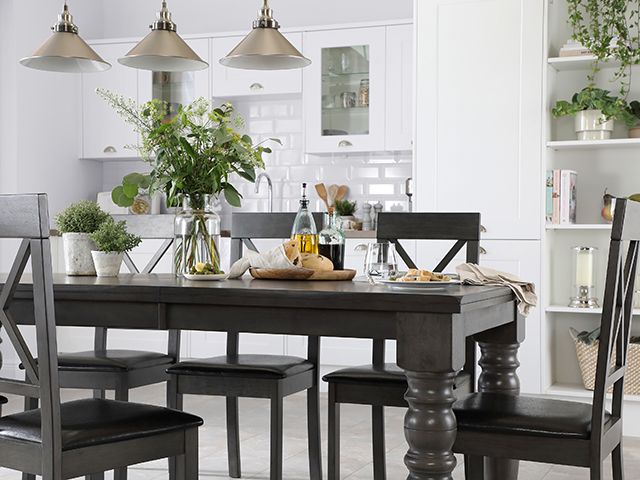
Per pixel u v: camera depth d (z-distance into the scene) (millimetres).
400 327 2320
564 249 5020
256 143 6492
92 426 2266
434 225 3615
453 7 5004
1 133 5938
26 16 6000
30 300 2742
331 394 3236
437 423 2330
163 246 3781
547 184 4844
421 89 5070
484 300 2510
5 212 2211
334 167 6340
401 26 5832
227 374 3244
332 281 2986
